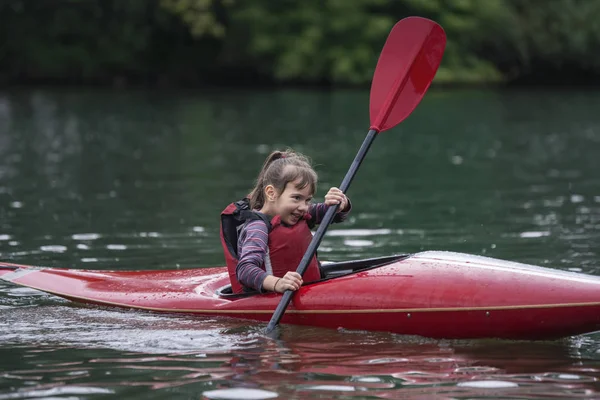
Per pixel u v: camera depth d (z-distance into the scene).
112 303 6.44
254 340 5.51
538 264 7.68
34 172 14.81
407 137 20.95
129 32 40.44
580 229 9.47
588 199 11.68
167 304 6.30
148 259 8.11
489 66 43.00
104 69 41.12
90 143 19.50
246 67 42.50
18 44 40.09
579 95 36.41
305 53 39.97
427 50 7.16
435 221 10.04
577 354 5.19
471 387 4.56
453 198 11.83
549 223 9.86
